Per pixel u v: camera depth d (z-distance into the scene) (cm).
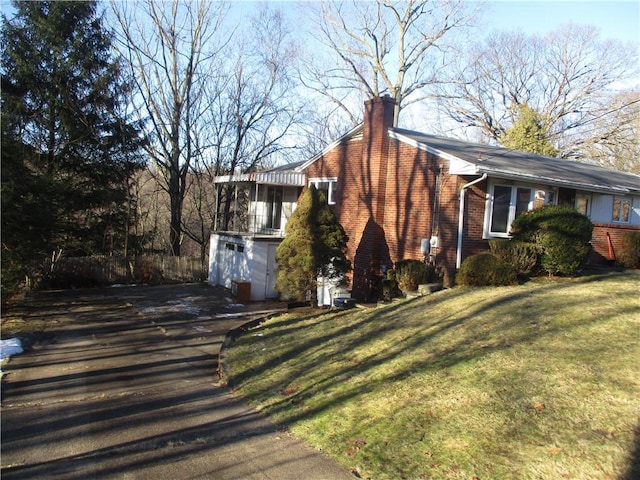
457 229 1355
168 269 2236
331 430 561
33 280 1927
